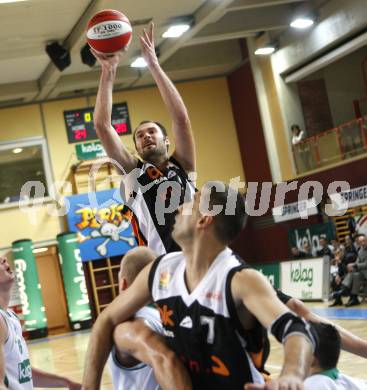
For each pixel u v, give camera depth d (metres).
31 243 21.81
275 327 2.15
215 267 2.40
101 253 22.14
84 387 2.56
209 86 24.77
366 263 15.45
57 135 23.44
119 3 16.38
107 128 4.54
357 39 18.77
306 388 3.10
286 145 22.05
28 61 20.06
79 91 23.67
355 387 3.18
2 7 15.72
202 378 2.47
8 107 23.27
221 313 2.34
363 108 21.69
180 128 4.72
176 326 2.46
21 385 3.86
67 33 18.58
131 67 22.70
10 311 3.99
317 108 22.31
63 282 23.22
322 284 17.19
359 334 10.88
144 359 2.50
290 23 19.95
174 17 18.55
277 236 22.56
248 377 2.38
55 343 19.05
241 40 23.61
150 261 2.89
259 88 22.97
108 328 2.62
